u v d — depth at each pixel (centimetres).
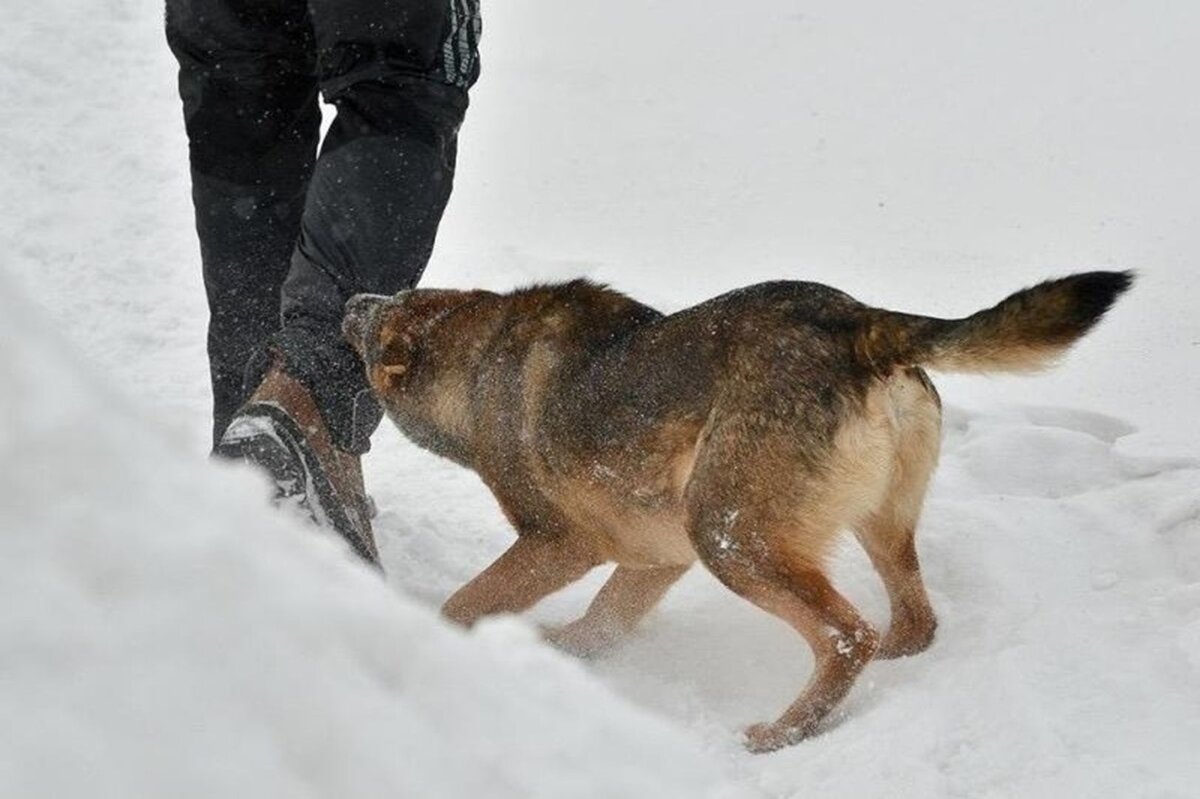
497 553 690
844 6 1357
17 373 164
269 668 162
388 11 619
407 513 718
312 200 631
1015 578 589
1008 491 695
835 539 541
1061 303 512
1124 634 538
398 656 182
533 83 1243
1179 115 1107
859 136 1128
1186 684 500
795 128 1148
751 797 247
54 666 148
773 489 537
